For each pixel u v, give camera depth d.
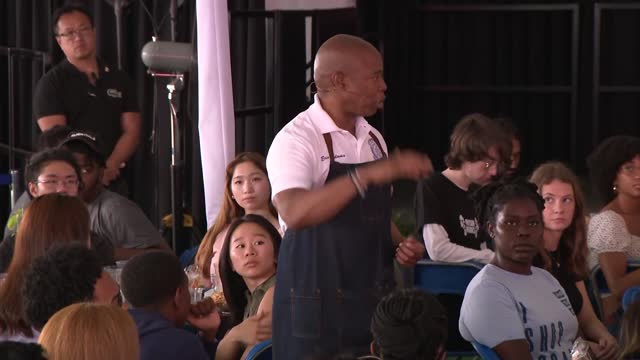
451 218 5.71
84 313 2.98
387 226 4.08
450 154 5.75
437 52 13.52
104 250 5.45
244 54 9.01
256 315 4.72
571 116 13.50
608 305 5.71
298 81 9.36
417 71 13.52
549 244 5.23
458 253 5.58
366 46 4.02
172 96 7.09
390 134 13.41
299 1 9.32
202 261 5.79
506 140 5.69
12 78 8.38
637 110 13.54
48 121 7.39
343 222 3.98
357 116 4.07
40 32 8.88
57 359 2.93
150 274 3.89
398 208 10.87
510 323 4.06
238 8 9.05
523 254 4.11
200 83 6.43
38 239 4.17
